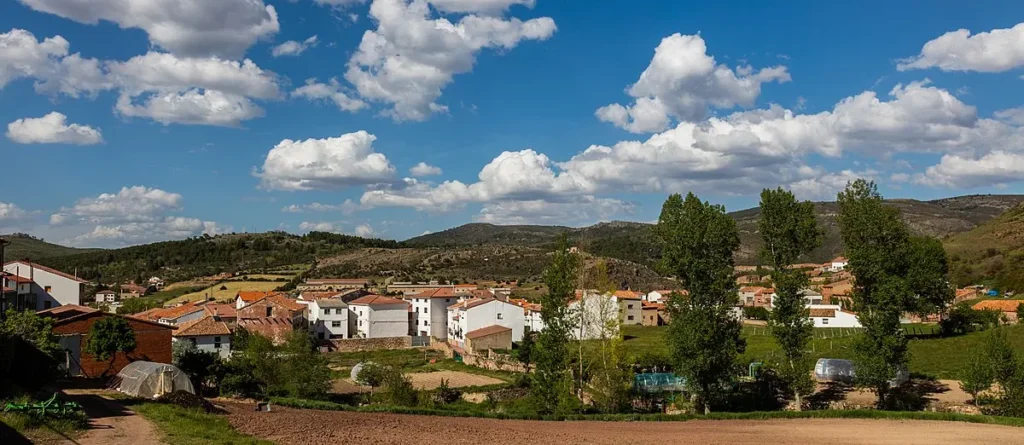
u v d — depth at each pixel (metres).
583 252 68.25
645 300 160.00
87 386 51.28
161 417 36.72
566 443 39.66
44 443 28.30
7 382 41.09
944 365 72.75
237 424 39.06
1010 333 87.44
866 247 57.75
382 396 66.31
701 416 53.78
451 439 39.25
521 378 76.88
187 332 81.31
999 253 181.38
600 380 60.56
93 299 169.00
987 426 47.66
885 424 48.94
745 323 136.75
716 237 56.50
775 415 53.25
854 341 58.44
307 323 131.75
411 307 140.75
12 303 79.44
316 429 39.66
